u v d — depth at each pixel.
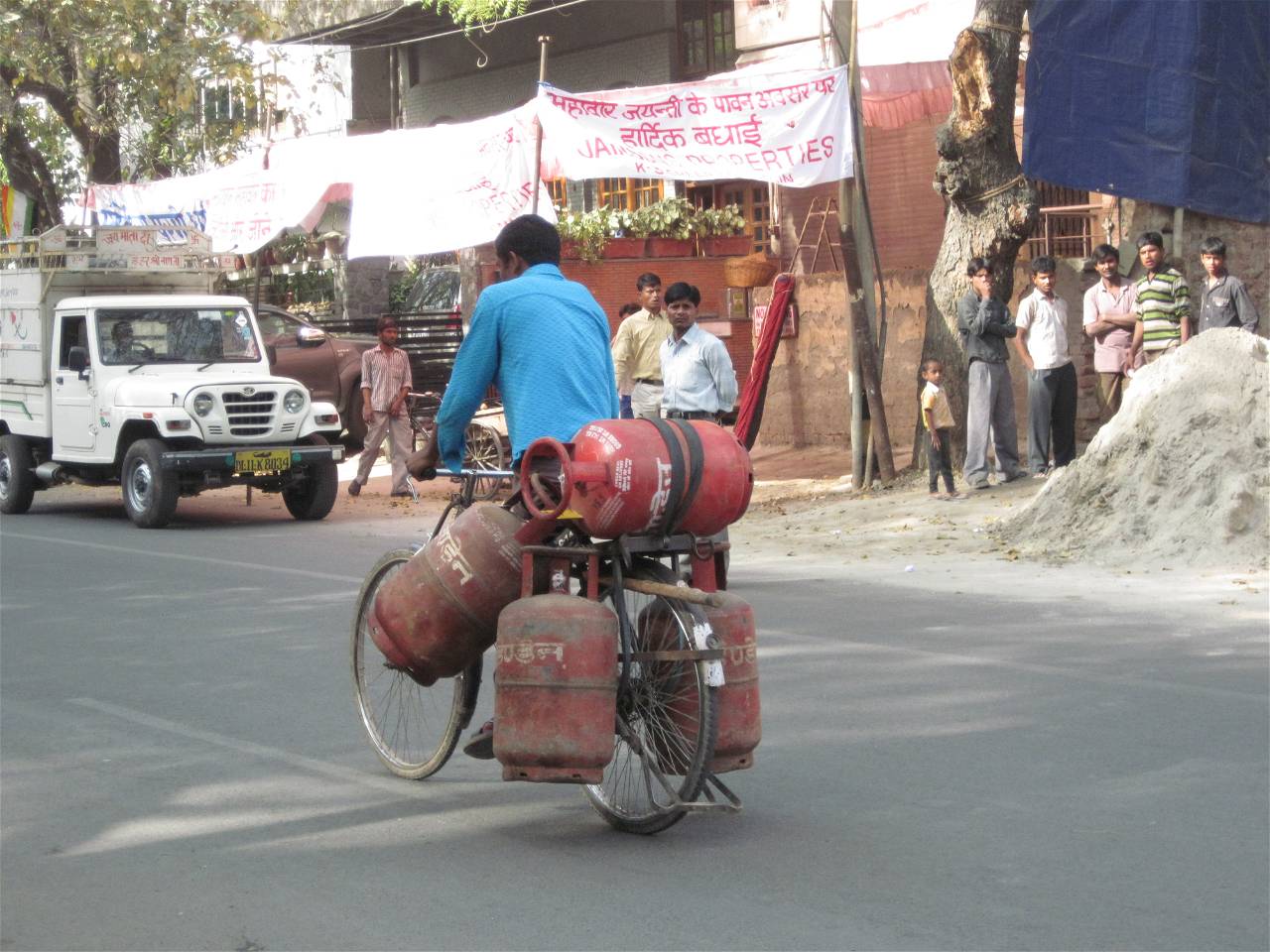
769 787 5.92
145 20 22.97
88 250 16.80
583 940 4.42
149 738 6.94
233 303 16.69
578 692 5.06
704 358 10.75
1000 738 6.51
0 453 17.38
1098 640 8.41
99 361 15.85
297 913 4.71
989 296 13.64
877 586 10.41
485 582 5.47
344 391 22.22
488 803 5.89
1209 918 4.46
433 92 29.92
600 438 5.14
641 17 25.33
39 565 12.51
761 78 13.77
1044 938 4.33
